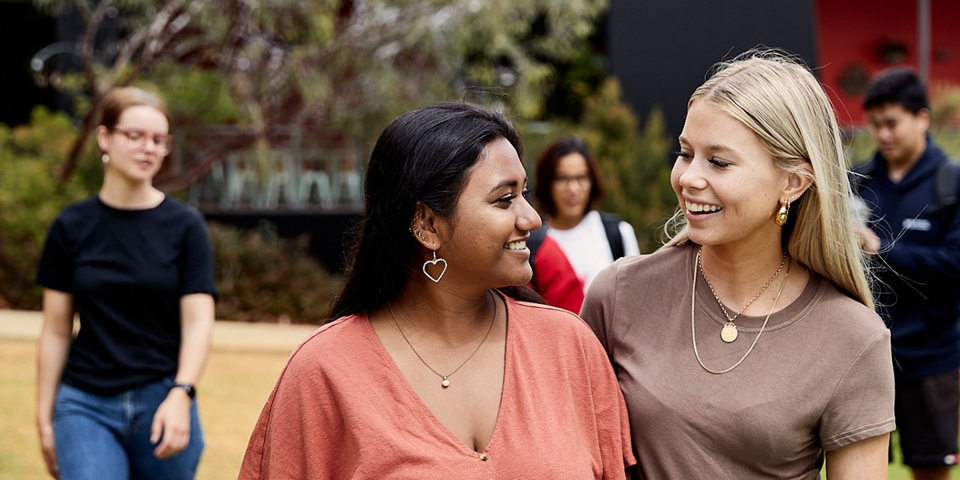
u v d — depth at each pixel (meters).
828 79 15.65
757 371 2.25
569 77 14.66
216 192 12.77
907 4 15.63
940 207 4.11
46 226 10.55
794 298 2.32
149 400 3.54
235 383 7.55
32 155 11.73
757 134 2.16
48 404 3.58
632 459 2.27
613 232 4.78
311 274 11.00
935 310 4.08
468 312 2.19
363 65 11.38
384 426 2.03
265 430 2.17
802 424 2.21
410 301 2.20
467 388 2.13
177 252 3.62
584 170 4.73
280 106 12.23
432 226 2.10
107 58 12.24
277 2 10.80
